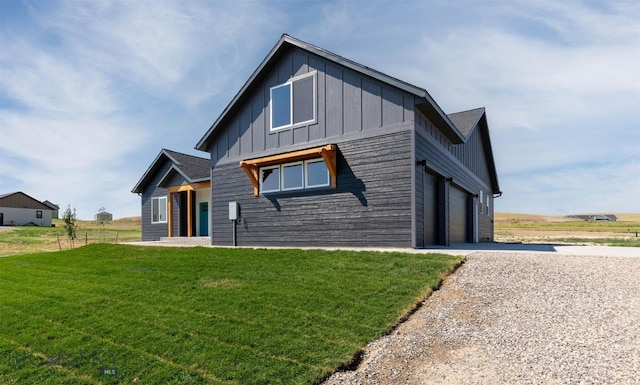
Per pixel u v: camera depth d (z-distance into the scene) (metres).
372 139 10.05
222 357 4.01
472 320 4.83
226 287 6.38
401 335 4.52
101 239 27.23
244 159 12.82
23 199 49.59
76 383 3.65
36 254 12.25
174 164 18.20
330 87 10.91
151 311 5.40
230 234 13.02
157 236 19.48
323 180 10.91
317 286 6.12
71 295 6.41
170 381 3.63
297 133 11.52
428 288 5.86
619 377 3.34
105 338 4.60
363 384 3.54
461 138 12.70
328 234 10.70
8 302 6.15
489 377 3.52
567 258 7.45
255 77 12.30
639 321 4.46
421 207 9.70
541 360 3.74
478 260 7.35
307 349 4.14
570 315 4.76
